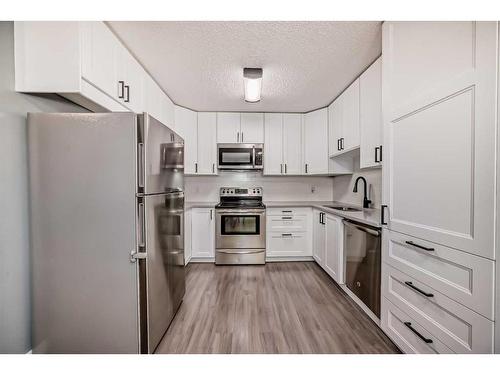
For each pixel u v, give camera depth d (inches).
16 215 54.2
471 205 41.4
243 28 67.5
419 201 53.5
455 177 44.4
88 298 56.8
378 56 83.3
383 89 66.2
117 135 56.1
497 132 37.4
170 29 67.6
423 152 52.2
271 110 143.9
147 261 58.0
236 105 134.6
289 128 147.1
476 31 40.1
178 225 84.9
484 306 39.6
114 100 69.2
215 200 157.6
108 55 65.9
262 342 68.9
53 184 55.9
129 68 78.1
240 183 158.2
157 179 63.9
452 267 45.4
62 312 56.8
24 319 56.0
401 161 59.4
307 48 78.0
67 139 55.8
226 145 144.2
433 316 50.1
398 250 61.4
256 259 135.8
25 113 56.1
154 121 61.9
